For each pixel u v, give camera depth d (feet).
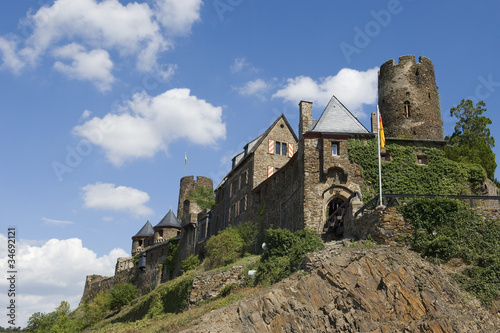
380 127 102.42
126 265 231.30
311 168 108.27
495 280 66.74
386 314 61.72
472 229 73.87
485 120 156.46
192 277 102.68
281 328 61.52
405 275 65.26
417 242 73.67
